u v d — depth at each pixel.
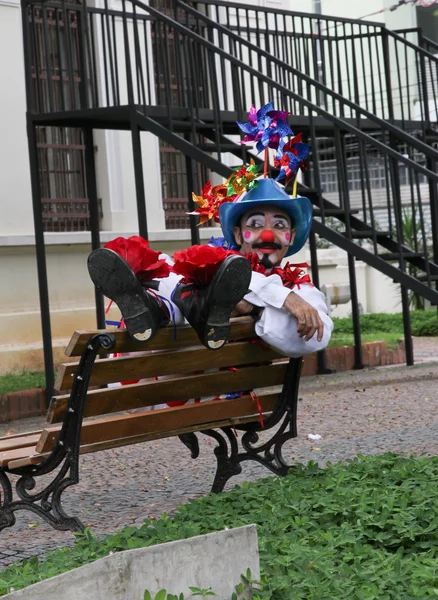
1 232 11.45
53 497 4.17
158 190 13.04
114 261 3.89
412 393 9.41
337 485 4.51
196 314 4.17
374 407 8.62
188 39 9.38
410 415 8.09
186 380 4.50
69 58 9.54
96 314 11.16
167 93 9.05
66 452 4.11
